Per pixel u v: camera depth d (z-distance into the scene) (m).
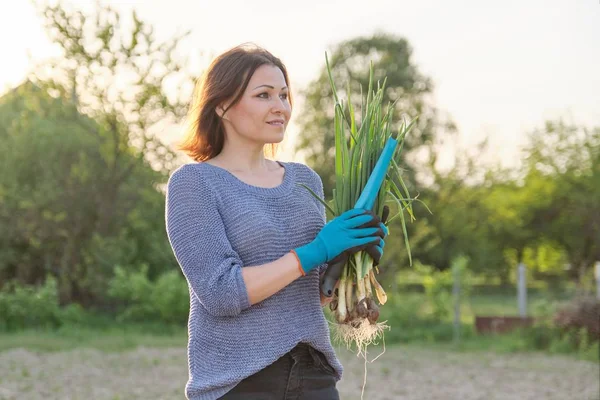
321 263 2.45
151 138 17.12
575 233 31.73
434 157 30.75
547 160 31.67
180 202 2.47
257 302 2.40
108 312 16.91
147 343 12.94
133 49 16.45
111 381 9.15
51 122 17.55
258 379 2.42
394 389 8.78
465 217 30.78
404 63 30.84
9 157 17.56
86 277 17.27
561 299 14.98
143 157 17.25
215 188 2.50
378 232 2.54
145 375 9.62
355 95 30.03
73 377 9.41
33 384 8.86
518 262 33.50
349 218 2.52
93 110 16.95
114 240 17.06
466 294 14.80
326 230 2.47
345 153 2.65
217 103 2.56
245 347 2.42
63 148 17.45
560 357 11.73
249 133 2.54
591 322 12.35
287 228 2.55
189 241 2.43
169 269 17.45
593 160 31.16
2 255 17.73
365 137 2.68
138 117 17.00
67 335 13.90
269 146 2.94
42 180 17.77
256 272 2.37
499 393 8.59
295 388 2.46
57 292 16.81
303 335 2.47
